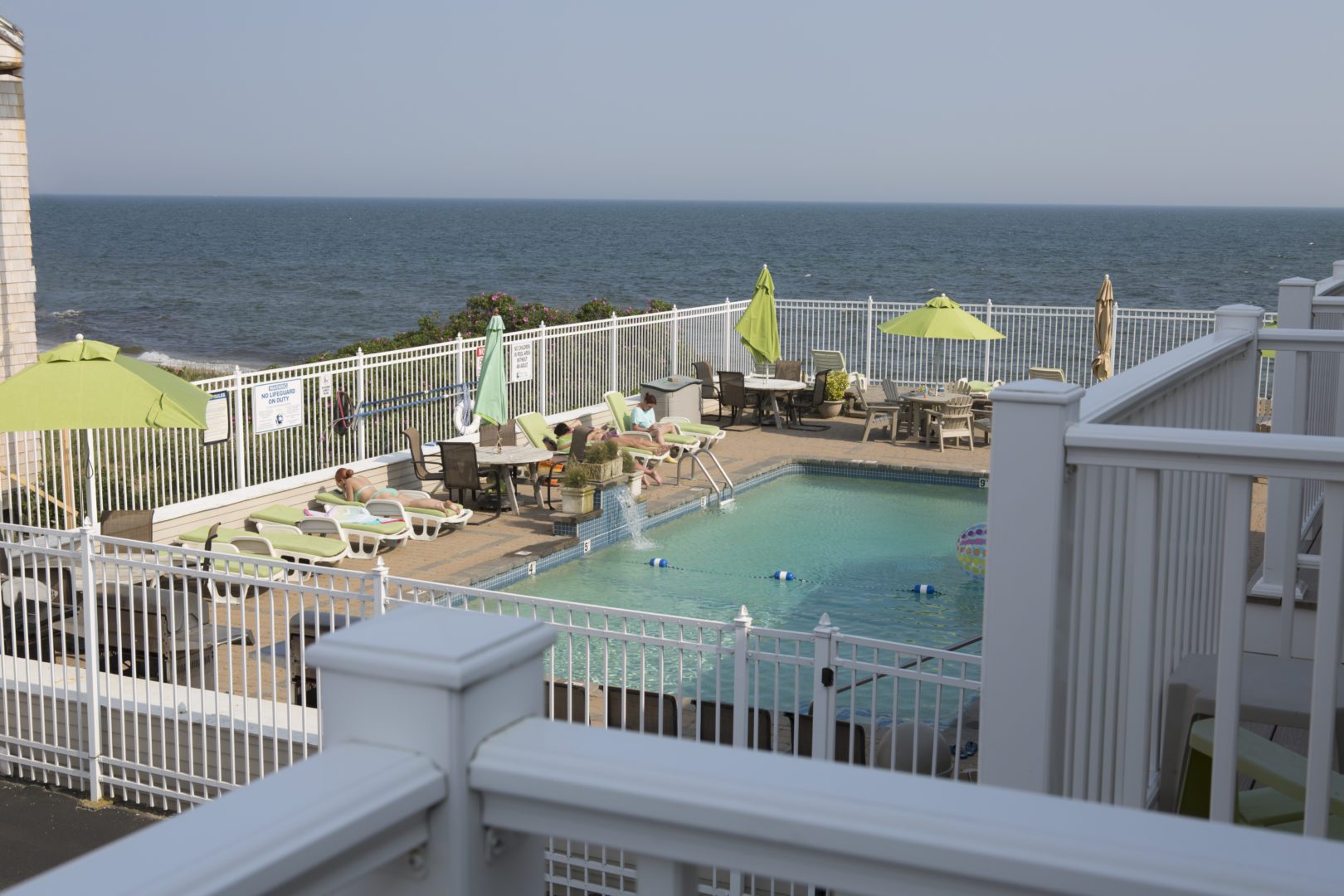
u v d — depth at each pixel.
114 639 9.62
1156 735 4.10
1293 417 5.63
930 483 19.69
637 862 1.24
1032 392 2.92
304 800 1.11
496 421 16.95
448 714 1.21
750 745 6.61
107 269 108.00
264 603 12.10
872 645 6.11
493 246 143.38
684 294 93.19
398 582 7.22
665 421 19.92
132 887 0.96
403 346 25.73
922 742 6.83
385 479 16.92
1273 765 3.69
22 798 8.47
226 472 14.90
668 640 6.55
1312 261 115.12
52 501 13.03
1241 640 2.75
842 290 91.56
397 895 1.26
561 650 11.69
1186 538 4.34
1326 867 1.01
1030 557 2.96
